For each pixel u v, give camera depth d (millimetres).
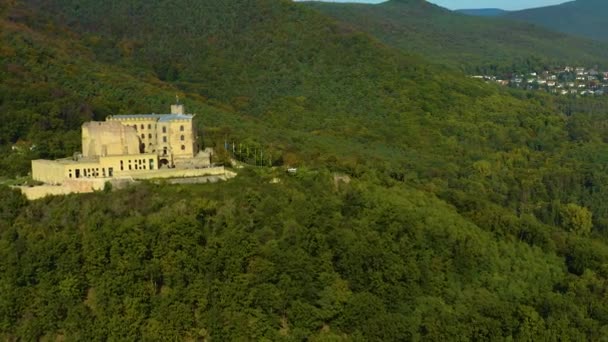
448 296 156625
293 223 150250
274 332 133375
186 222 143250
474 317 149250
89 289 136625
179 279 136375
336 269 149500
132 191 157125
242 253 140875
